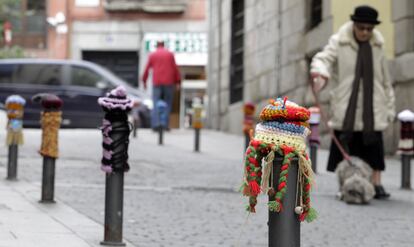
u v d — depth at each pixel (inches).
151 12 1674.5
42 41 1708.9
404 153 446.6
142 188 405.4
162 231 285.0
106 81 948.0
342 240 280.5
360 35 396.8
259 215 331.6
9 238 242.8
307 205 174.1
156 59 864.9
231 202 366.3
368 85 395.5
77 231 267.3
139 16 1681.8
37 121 929.5
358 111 394.6
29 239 243.4
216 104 1074.7
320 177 484.7
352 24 402.0
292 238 171.9
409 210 361.4
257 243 268.5
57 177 431.8
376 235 293.0
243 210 343.3
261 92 902.4
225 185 428.1
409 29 652.7
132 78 1686.8
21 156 526.9
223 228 297.0
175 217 318.3
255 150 173.3
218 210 340.8
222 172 491.2
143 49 1675.7
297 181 173.0
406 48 652.7
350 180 375.2
